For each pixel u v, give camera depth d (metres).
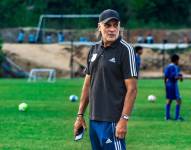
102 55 10.75
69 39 74.75
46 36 75.62
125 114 10.55
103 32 10.63
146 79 57.25
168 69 24.25
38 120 23.16
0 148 16.94
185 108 29.16
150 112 26.77
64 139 18.50
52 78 57.09
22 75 61.50
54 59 63.59
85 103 11.16
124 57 10.65
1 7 80.94
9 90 39.28
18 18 80.94
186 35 82.94
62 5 80.50
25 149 16.84
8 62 62.12
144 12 84.62
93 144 10.92
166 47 69.38
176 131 20.52
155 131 20.42
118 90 10.70
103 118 10.71
